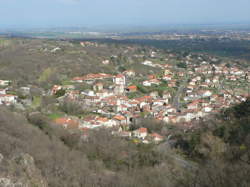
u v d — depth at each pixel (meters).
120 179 45.03
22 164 38.81
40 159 44.56
